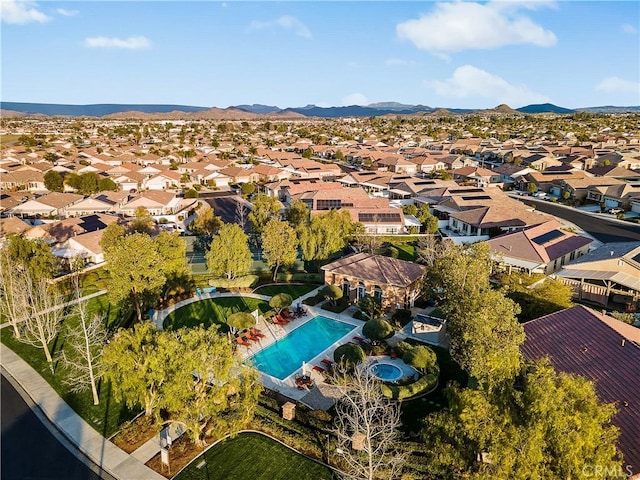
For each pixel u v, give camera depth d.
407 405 36.38
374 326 44.25
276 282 63.81
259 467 29.98
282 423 33.75
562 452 18.39
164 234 58.19
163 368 29.84
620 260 54.12
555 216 99.00
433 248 62.50
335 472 29.41
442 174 138.12
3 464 30.28
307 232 65.06
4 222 79.06
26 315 45.72
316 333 49.00
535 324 38.84
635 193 102.00
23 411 36.16
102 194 109.31
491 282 57.75
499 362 23.66
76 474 29.38
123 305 50.53
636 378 28.36
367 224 86.56
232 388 31.03
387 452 29.56
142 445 32.19
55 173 124.12
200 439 32.56
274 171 143.62
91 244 69.94
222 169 149.38
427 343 46.69
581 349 33.28
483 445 20.55
